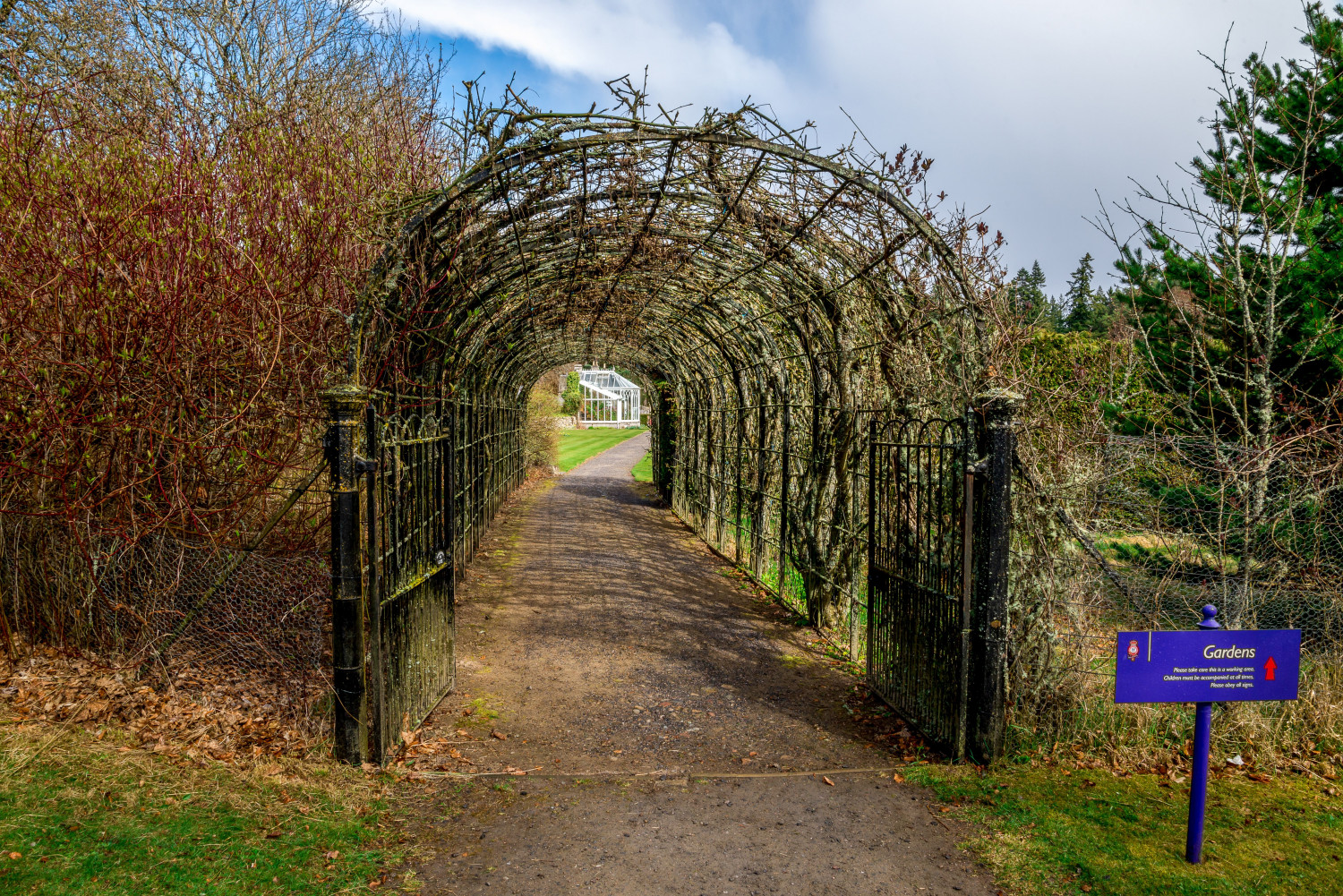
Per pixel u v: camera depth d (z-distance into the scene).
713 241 5.36
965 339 4.09
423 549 4.41
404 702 4.08
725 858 3.03
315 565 3.85
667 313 9.13
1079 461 4.19
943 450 4.04
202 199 4.22
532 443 23.39
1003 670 3.80
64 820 2.83
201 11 7.10
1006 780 3.67
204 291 4.12
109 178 4.22
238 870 2.69
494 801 3.48
